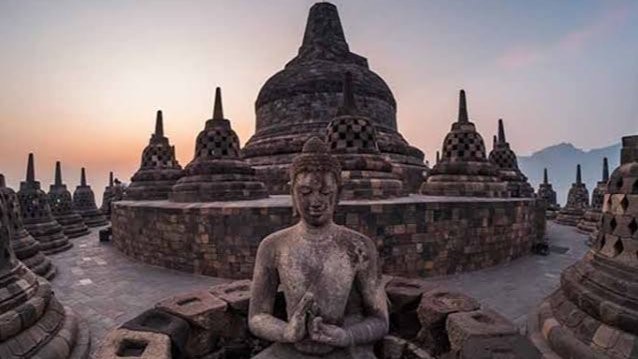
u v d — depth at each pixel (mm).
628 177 5715
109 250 18109
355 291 4758
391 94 28875
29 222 17031
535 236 17469
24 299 6094
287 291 4496
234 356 6414
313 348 4289
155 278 12555
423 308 6305
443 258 12758
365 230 11719
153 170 24000
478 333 5152
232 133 18125
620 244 5719
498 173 20406
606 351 4969
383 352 6043
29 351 5578
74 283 11977
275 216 12055
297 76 26859
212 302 6383
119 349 4863
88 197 30281
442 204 12812
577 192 29609
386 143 24234
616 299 5172
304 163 4508
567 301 6277
